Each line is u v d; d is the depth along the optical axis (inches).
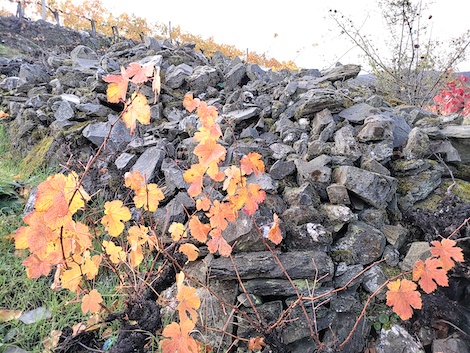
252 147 93.8
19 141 145.2
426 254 71.0
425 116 113.1
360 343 67.8
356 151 88.9
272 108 113.5
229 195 61.9
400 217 82.8
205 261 73.4
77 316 69.4
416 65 186.5
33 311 70.2
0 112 157.5
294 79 135.6
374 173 79.7
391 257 74.7
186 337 49.3
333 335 62.8
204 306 69.6
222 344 66.2
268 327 59.1
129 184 64.2
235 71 143.1
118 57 183.0
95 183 100.7
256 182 82.3
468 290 71.4
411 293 52.0
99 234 84.0
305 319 66.1
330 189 79.7
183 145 107.3
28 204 96.5
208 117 57.1
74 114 129.9
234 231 73.2
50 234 46.4
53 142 122.6
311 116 105.3
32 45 406.9
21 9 525.3
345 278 70.6
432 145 96.3
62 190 45.6
